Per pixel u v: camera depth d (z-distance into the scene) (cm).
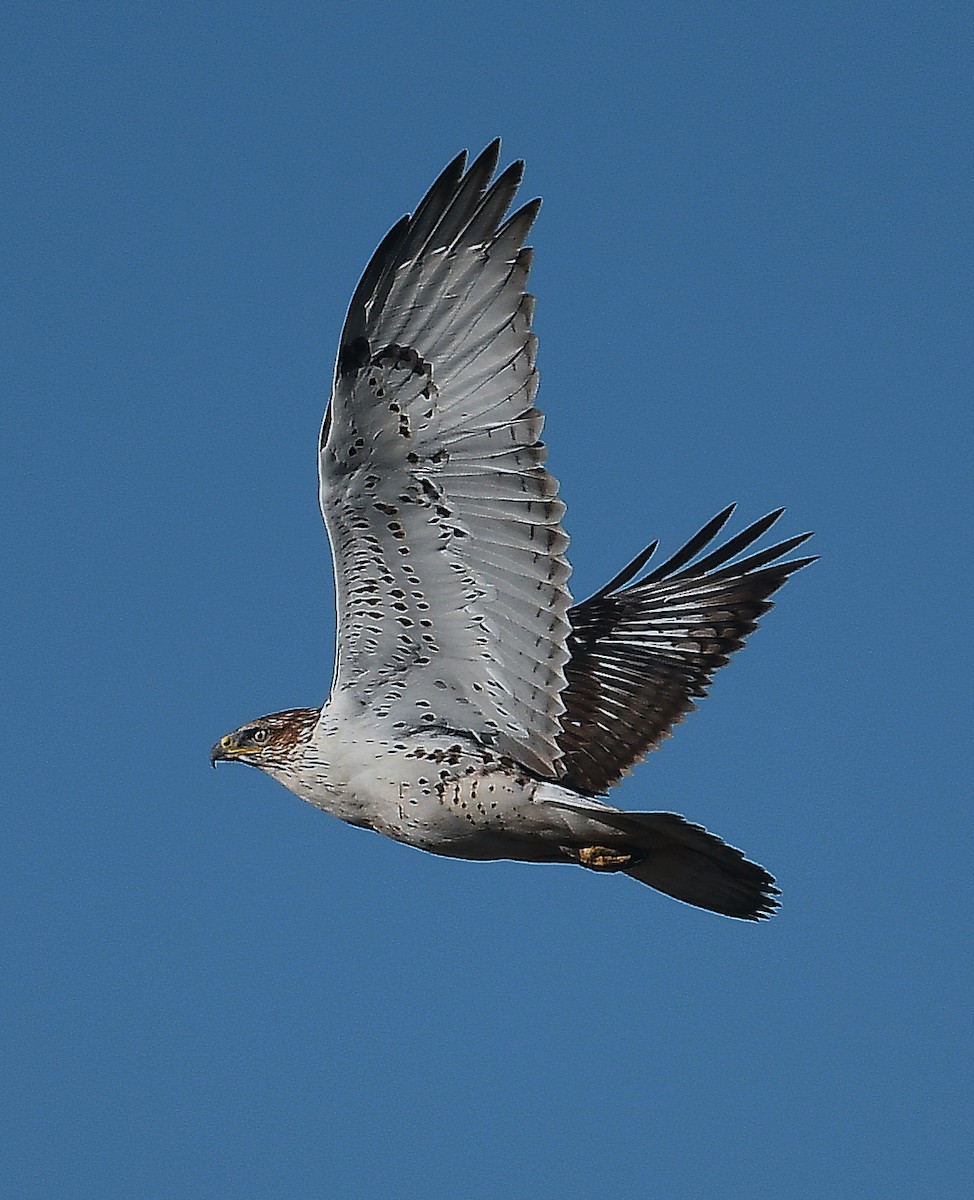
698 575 1520
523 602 1101
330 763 1229
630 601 1521
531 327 1041
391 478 1085
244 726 1284
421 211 1030
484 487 1072
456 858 1257
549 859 1243
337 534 1116
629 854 1202
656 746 1443
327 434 1067
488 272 1044
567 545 1065
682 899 1259
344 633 1168
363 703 1209
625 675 1473
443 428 1065
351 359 1042
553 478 1052
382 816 1230
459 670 1161
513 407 1051
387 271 1031
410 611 1140
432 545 1103
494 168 1036
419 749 1205
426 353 1052
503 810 1195
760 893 1211
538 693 1138
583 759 1430
